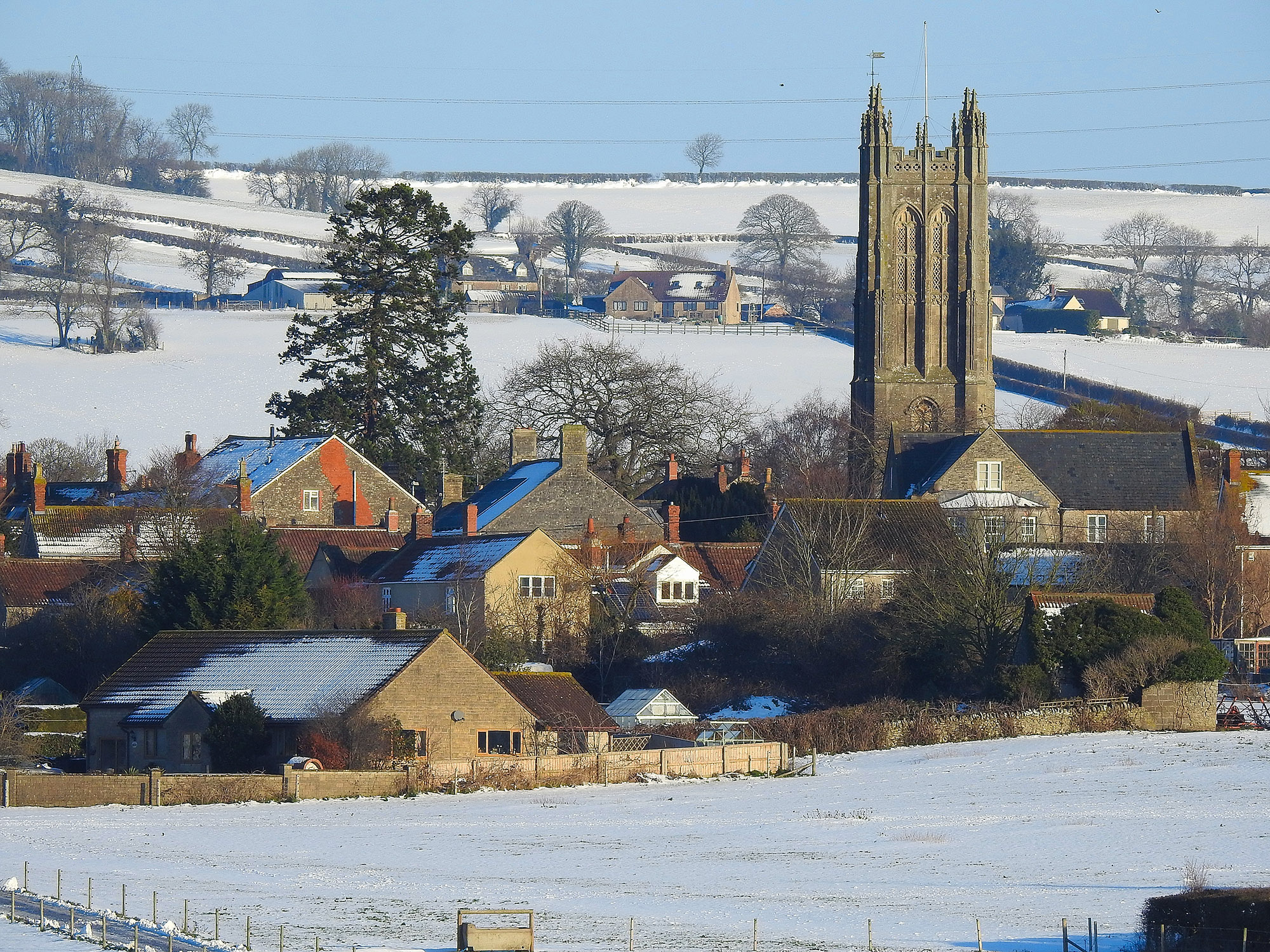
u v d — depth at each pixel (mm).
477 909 174375
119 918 169375
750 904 179375
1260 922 145750
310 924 168500
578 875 196625
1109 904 177375
